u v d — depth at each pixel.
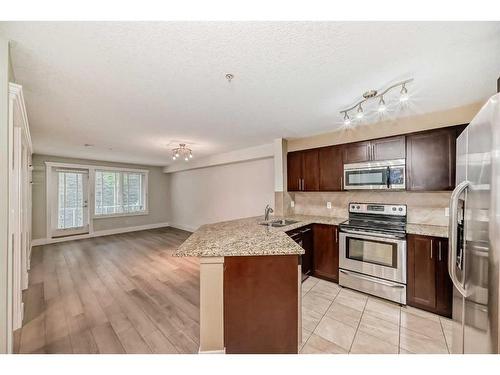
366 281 2.72
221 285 1.65
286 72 1.69
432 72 1.69
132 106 2.35
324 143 3.47
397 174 2.67
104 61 1.54
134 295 2.78
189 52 1.44
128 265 3.88
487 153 0.97
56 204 5.64
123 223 6.83
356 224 2.97
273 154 4.12
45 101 2.21
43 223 5.40
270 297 1.68
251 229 2.51
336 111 2.52
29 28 1.20
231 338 1.64
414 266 2.41
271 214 3.99
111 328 2.11
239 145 4.33
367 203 3.24
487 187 0.96
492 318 0.92
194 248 1.70
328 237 3.10
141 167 7.23
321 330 2.06
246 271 1.67
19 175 1.91
